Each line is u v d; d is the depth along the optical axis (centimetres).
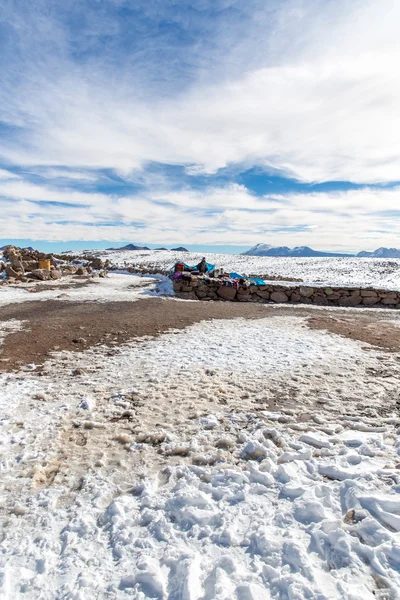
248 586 185
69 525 238
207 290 1534
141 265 3741
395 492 254
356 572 193
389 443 334
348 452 314
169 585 194
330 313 1150
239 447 337
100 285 1909
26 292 1552
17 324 898
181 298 1509
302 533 224
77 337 770
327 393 461
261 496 265
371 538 215
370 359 605
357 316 1090
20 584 194
